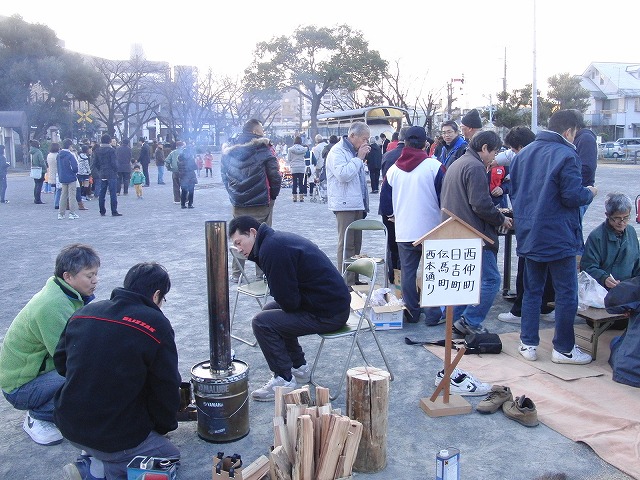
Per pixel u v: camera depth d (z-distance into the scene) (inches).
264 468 121.0
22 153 1609.3
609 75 2481.5
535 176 181.6
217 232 138.7
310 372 179.6
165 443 129.5
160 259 353.1
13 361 144.4
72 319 124.2
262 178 274.5
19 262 352.5
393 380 178.9
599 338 207.8
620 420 147.9
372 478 129.0
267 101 2065.7
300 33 1584.6
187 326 231.9
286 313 162.7
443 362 191.8
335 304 161.5
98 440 119.6
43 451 144.4
